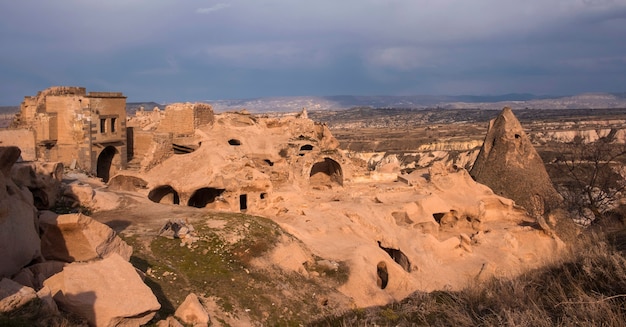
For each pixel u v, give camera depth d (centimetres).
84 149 3722
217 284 1593
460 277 2452
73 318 930
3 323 791
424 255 2608
